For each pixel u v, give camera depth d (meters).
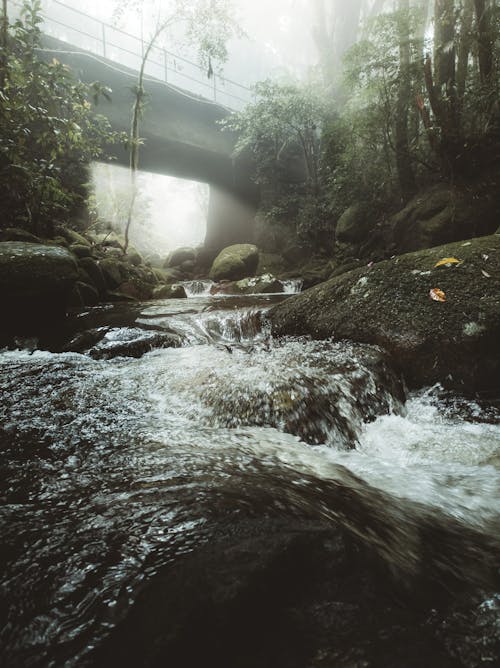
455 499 1.79
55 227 9.52
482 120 8.16
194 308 6.27
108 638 0.75
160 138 14.25
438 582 1.09
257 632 0.80
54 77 6.88
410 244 9.52
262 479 1.50
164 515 1.15
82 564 0.95
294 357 3.32
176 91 14.58
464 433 2.61
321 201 14.19
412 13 8.98
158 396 2.62
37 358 3.53
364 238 11.47
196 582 0.87
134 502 1.24
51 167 7.11
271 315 4.62
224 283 12.36
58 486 1.39
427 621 0.92
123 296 8.14
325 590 0.93
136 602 0.82
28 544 1.03
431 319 3.42
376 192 11.13
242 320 4.71
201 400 2.54
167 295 8.97
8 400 2.43
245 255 13.80
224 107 16.02
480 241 3.91
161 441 1.92
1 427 2.01
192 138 15.17
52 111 7.00
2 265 4.27
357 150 10.95
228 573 0.89
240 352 3.64
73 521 1.14
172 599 0.82
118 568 0.93
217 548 0.99
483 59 7.74
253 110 13.70
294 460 1.92
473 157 8.43
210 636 0.77
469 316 3.29
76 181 10.23
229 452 1.84
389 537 1.26
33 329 4.55
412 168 10.32
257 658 0.76
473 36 7.70
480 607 1.02
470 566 1.23
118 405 2.43
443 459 2.28
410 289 3.72
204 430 2.17
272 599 0.87
